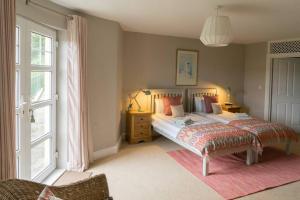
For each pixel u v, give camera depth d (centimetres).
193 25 454
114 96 432
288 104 621
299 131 615
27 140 274
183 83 600
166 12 363
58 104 352
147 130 512
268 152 447
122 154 429
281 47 596
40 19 282
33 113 287
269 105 633
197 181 324
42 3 291
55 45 339
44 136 320
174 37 578
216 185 312
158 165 379
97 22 392
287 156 426
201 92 614
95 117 401
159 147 474
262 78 645
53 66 337
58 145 357
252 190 299
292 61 614
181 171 356
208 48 628
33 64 288
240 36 554
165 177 335
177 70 589
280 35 536
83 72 348
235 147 359
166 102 532
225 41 316
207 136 352
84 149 357
